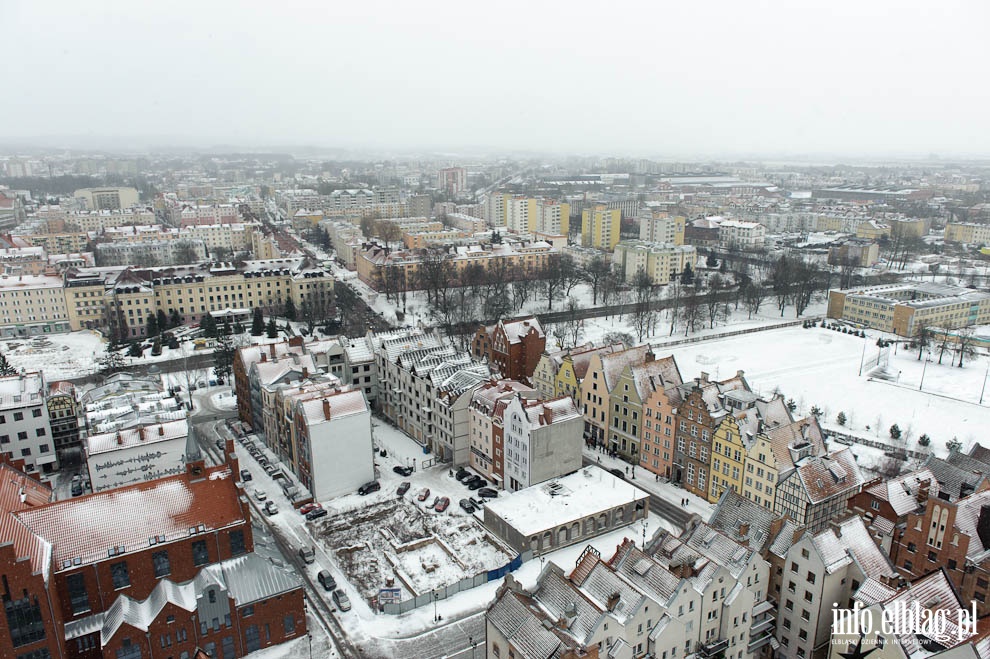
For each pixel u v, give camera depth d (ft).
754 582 260.83
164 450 378.53
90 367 649.20
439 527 374.22
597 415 478.59
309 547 348.18
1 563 221.46
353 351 535.60
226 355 616.80
